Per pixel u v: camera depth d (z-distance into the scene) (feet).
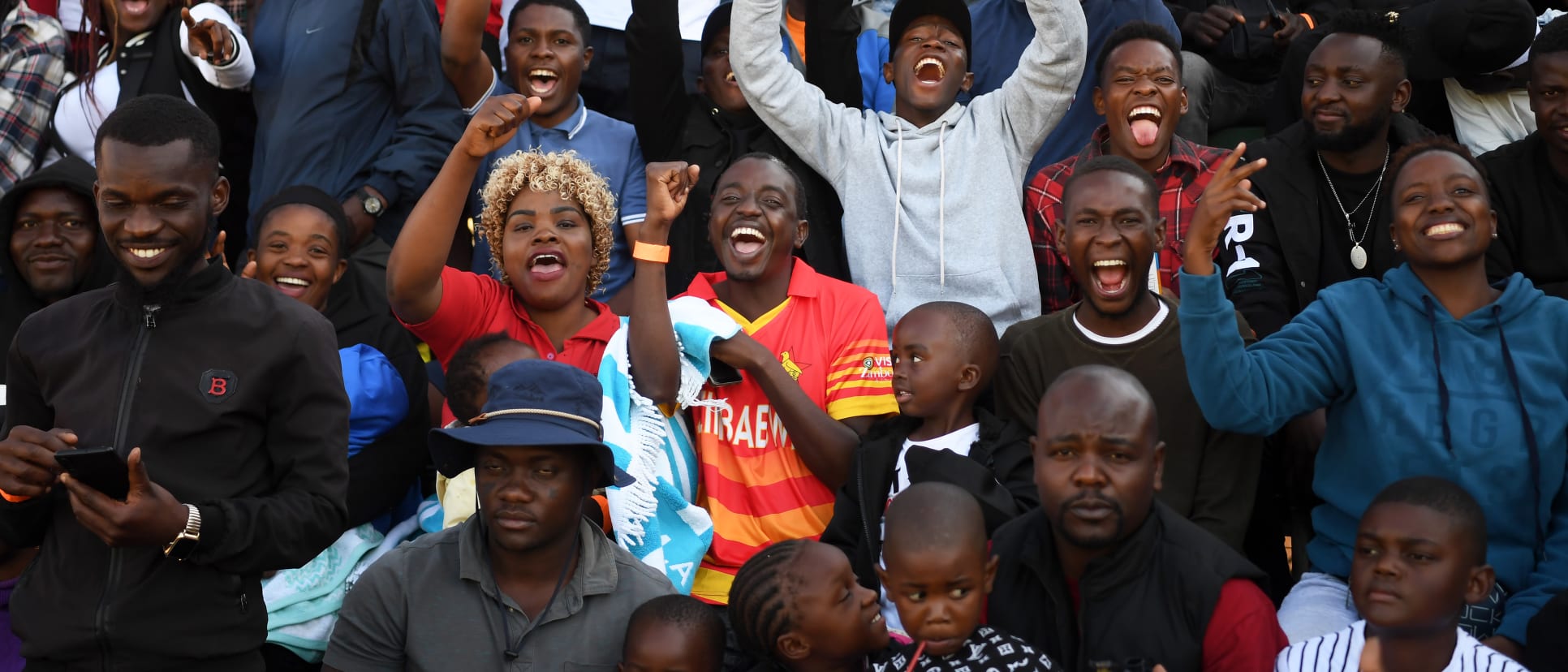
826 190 29.76
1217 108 35.14
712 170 29.91
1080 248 23.03
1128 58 28.37
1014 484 21.91
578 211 24.36
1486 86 32.55
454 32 30.01
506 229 24.40
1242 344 21.12
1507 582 20.93
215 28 30.14
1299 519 24.29
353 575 24.31
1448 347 21.47
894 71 30.07
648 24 29.53
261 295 18.42
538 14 30.91
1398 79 27.58
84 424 17.66
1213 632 17.85
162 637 17.57
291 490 17.93
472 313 24.31
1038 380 23.56
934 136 28.94
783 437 23.76
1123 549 18.24
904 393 22.48
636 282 22.68
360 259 28.73
